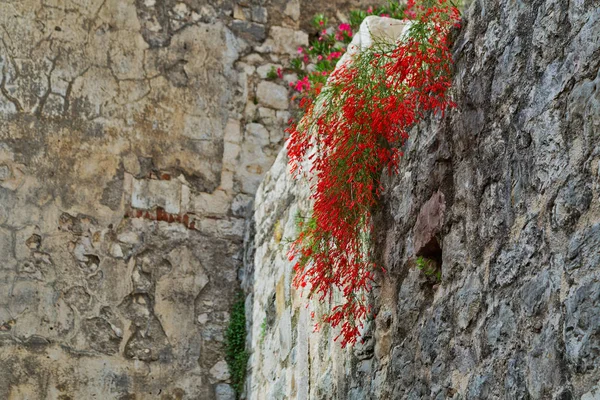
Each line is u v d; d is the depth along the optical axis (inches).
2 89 286.7
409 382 163.3
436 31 164.7
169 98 301.4
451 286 153.4
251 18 317.1
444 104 161.3
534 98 134.5
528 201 133.3
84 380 270.7
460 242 152.2
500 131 143.1
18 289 272.4
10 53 289.9
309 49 318.0
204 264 290.7
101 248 282.7
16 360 266.8
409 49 166.1
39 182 282.2
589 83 122.2
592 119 120.9
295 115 311.9
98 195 286.5
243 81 310.7
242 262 294.2
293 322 229.9
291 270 234.4
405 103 167.2
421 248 164.1
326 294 206.8
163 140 297.4
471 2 162.4
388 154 178.9
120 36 301.3
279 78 314.3
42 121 287.1
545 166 129.6
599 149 119.0
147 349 278.4
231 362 283.3
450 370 150.0
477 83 151.8
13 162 281.6
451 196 156.8
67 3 298.7
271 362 247.8
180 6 310.3
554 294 124.1
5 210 277.3
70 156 287.0
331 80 188.5
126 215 287.7
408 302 167.2
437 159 162.1
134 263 284.5
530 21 138.3
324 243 190.7
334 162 182.2
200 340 283.4
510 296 134.9
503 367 134.5
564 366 120.3
